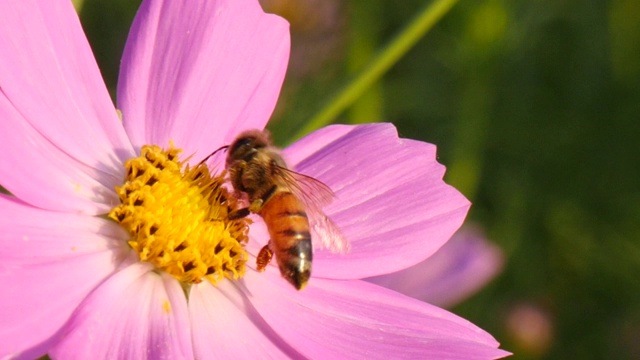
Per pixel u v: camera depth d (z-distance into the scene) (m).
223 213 0.19
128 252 0.18
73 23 0.19
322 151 0.20
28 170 0.18
